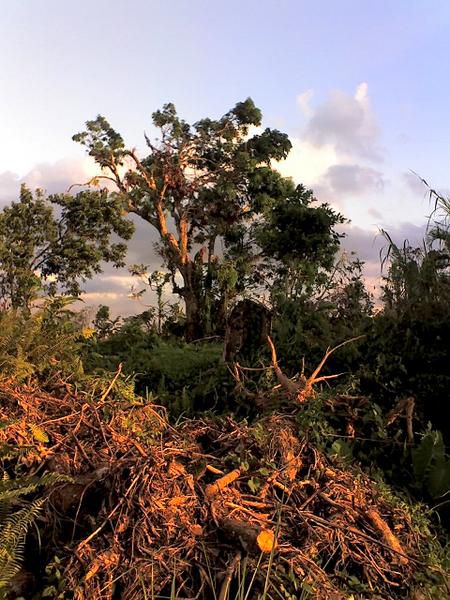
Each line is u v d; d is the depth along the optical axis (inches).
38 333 175.0
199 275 916.6
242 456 141.9
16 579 113.0
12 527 107.5
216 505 125.0
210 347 317.7
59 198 1176.2
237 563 112.1
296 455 150.9
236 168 1215.6
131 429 150.3
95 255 1179.9
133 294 582.6
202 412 202.5
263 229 1157.1
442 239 266.1
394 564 127.8
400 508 145.6
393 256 269.9
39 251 1178.6
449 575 128.6
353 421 184.7
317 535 124.9
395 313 250.2
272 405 187.3
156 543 116.6
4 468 135.7
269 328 253.9
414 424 193.6
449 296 249.0
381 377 213.8
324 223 1072.2
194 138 1237.1
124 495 120.6
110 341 341.4
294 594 111.0
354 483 146.6
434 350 228.4
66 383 165.9
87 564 110.2
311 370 231.6
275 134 1299.2
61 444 141.5
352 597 113.1
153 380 252.5
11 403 149.2
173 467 130.3
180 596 109.8
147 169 1232.2
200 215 1243.2
